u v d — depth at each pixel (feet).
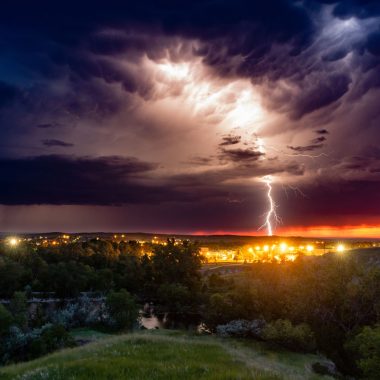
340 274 200.54
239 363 50.08
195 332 237.04
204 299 380.37
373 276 193.67
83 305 298.15
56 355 65.00
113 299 268.82
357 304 195.11
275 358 150.20
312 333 175.42
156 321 338.13
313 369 138.10
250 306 231.71
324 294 201.46
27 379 40.73
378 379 105.70
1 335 169.17
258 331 191.31
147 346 59.52
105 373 39.65
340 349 184.65
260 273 246.68
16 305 278.87
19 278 458.09
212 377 38.04
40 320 246.06
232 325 204.23
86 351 60.13
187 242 501.15
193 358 50.11
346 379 137.39
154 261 492.13
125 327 264.31
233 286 390.01
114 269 566.77
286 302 226.17
